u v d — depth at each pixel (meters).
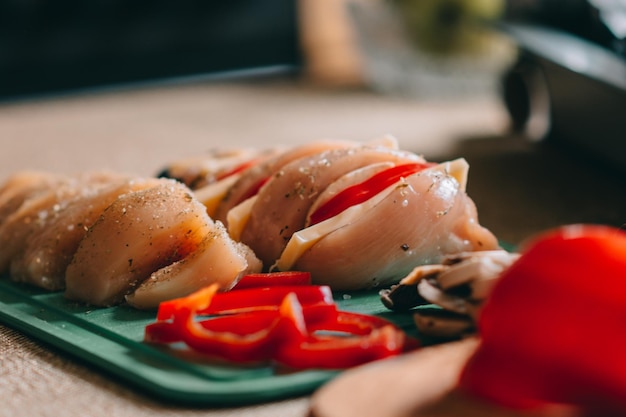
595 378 0.50
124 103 1.60
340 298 0.65
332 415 0.49
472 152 1.15
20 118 1.48
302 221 0.68
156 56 1.72
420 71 1.59
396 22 1.57
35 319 0.64
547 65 1.09
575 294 0.50
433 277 0.59
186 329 0.57
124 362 0.57
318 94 1.66
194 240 0.65
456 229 0.66
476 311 0.57
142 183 0.69
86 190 0.72
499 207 0.92
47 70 1.64
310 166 0.68
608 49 1.06
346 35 1.85
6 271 0.71
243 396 0.54
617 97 0.97
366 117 1.44
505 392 0.50
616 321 0.49
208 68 1.77
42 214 0.71
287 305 0.56
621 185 0.98
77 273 0.65
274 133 1.34
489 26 1.22
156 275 0.63
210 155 0.83
